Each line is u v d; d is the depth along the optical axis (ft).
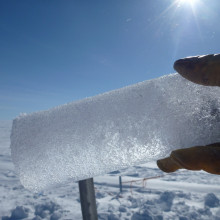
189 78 0.60
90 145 0.73
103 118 0.72
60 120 0.77
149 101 0.69
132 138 0.69
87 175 0.76
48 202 7.27
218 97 0.62
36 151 0.77
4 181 10.65
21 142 0.78
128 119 0.70
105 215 6.39
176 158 0.57
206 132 0.63
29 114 0.83
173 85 0.68
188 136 0.64
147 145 0.68
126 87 0.75
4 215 6.58
